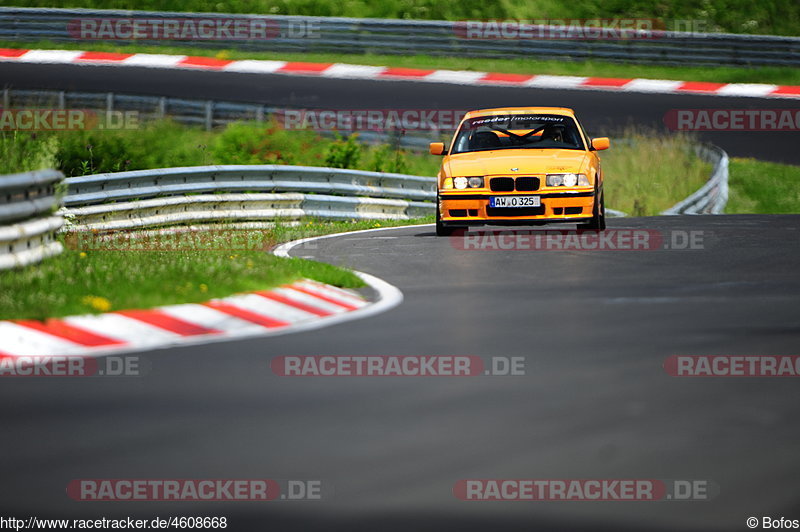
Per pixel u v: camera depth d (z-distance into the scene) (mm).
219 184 70875
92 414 20062
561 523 14477
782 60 134875
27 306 29125
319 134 103812
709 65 134750
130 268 36781
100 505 15164
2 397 21547
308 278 38312
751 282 38062
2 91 102188
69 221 58438
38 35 140500
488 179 54562
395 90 123438
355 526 14328
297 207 75375
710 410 20250
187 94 117812
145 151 93000
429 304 33906
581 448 17672
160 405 20734
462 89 125250
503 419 19547
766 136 115938
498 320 30516
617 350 25891
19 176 35625
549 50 135125
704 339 27234
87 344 27500
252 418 19688
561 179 54062
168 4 156125
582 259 45125
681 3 159375
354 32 136500
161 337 28750
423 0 156500
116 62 135875
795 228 58188
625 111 118250
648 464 16828
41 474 16422
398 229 64250
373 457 17172
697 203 88000
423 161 103500
